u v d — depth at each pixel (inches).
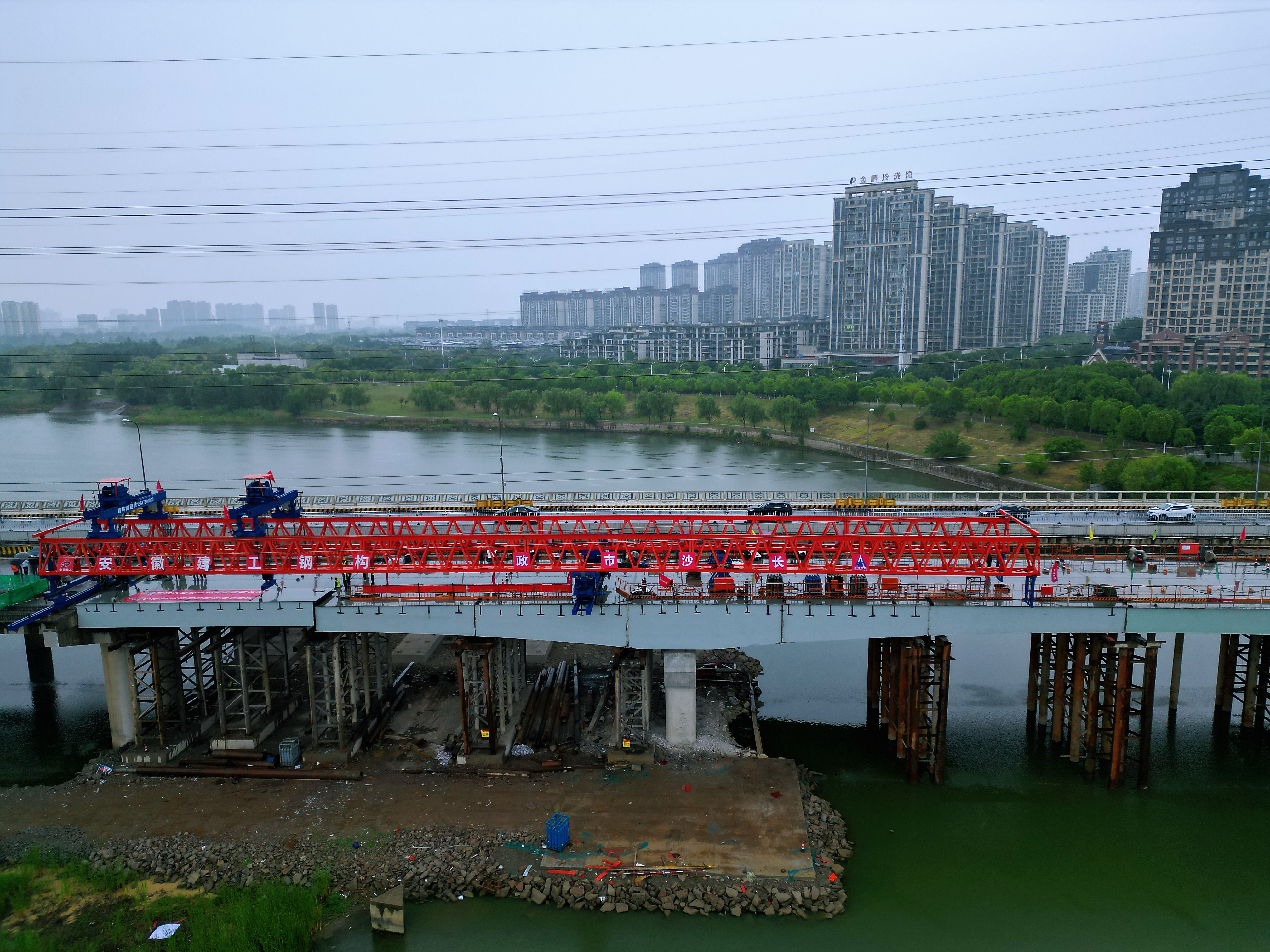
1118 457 4847.4
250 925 1521.9
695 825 1822.1
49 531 2102.6
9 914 1594.5
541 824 1828.2
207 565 2023.9
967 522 2080.5
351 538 1998.0
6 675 2785.4
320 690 2340.1
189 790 1979.6
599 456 5570.9
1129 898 1686.8
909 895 1681.8
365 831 1814.7
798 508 3277.6
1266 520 3100.4
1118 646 1982.0
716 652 2881.4
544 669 2561.5
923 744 2151.8
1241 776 2113.7
